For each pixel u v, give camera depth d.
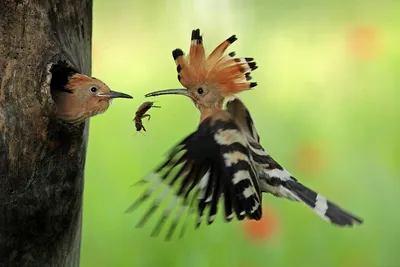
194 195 5.19
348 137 6.32
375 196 6.07
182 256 5.92
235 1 7.81
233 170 5.20
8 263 5.30
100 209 5.98
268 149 6.18
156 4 7.77
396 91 6.74
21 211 5.30
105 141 6.12
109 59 7.27
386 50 6.85
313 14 8.00
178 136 6.16
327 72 7.11
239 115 5.26
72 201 5.34
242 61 5.25
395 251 5.99
